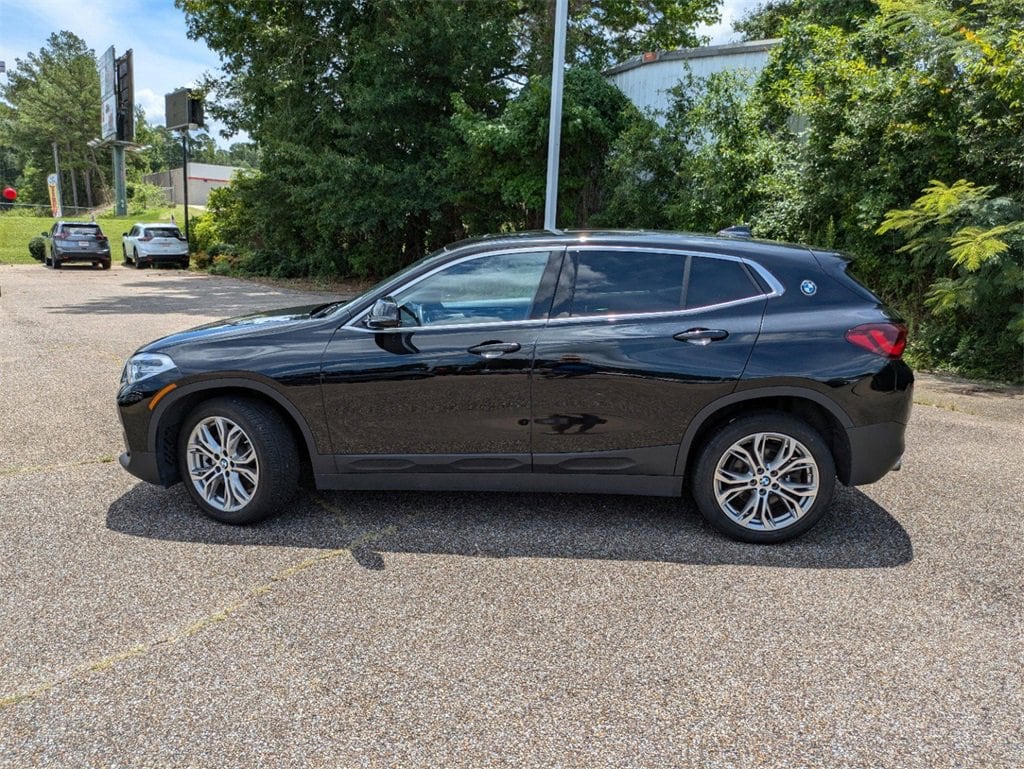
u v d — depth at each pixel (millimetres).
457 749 2324
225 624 3049
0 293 17000
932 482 4848
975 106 8383
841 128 9953
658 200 13555
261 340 3998
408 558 3668
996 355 8398
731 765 2262
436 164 17578
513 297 3908
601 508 4340
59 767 2236
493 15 18359
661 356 3732
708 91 12766
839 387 3658
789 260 3877
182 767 2240
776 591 3359
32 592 3303
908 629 3045
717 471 3818
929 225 8805
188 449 4047
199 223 30141
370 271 22438
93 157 77375
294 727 2426
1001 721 2473
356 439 3938
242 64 21453
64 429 5887
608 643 2926
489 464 3912
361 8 18984
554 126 10883
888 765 2266
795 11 16406
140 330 11180
